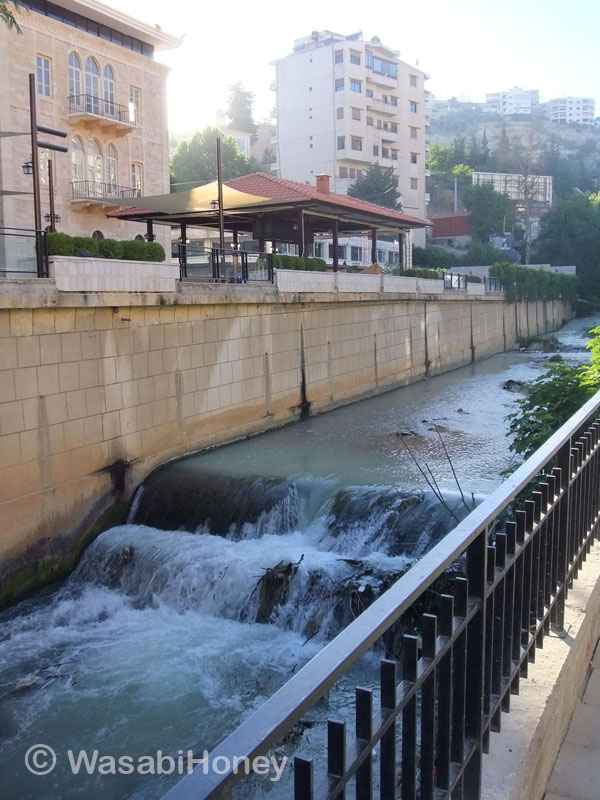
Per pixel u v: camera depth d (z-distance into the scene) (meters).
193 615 12.12
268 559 12.49
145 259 17.12
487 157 118.88
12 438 13.34
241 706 9.43
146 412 16.70
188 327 18.02
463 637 2.48
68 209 32.81
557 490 4.02
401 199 81.62
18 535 13.48
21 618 12.50
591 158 182.38
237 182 27.61
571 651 3.82
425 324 32.47
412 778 2.07
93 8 32.28
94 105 33.47
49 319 14.02
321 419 23.16
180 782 1.24
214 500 15.26
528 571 3.48
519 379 31.12
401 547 12.62
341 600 11.02
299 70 76.88
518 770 2.82
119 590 13.41
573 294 62.78
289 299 21.94
